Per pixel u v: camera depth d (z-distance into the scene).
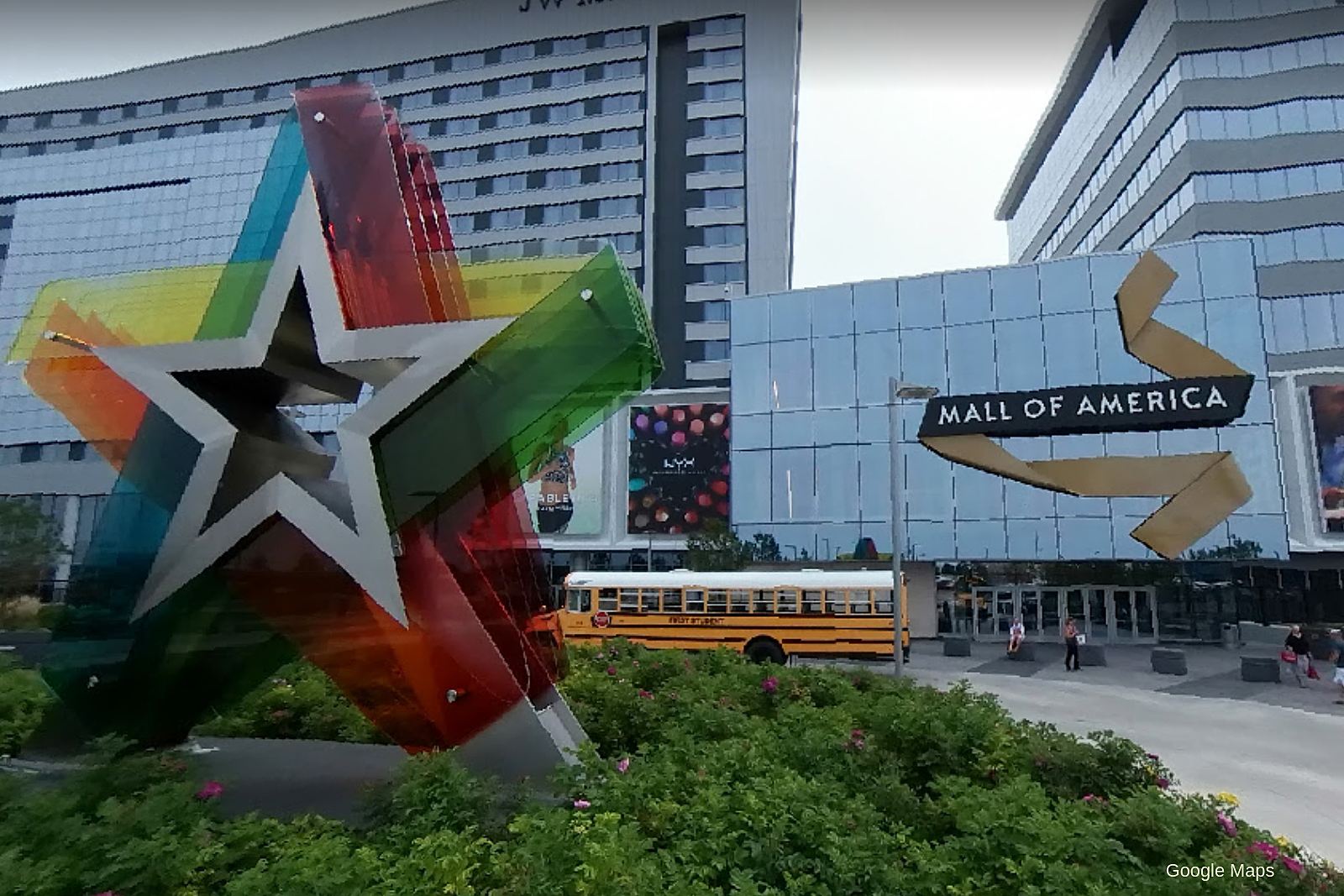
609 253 6.50
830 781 5.55
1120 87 45.81
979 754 6.51
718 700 8.64
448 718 6.32
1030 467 27.75
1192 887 3.98
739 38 52.56
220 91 58.38
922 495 29.05
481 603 7.16
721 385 47.94
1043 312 28.48
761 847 4.12
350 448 6.08
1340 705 15.29
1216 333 26.47
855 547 29.47
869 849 4.23
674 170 51.81
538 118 53.94
